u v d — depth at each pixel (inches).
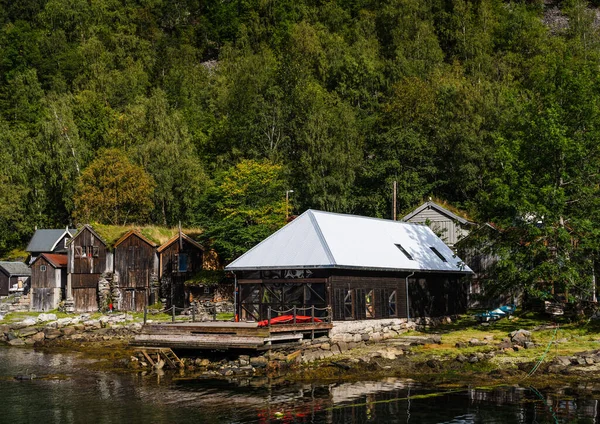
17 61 6195.9
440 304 2009.1
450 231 2522.1
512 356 1401.3
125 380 1366.9
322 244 1656.0
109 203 3627.0
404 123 4052.7
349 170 3703.3
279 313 1688.0
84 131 4424.2
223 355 1542.8
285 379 1296.8
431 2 6899.6
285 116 4244.6
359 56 5423.2
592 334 1583.4
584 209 1678.2
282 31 7150.6
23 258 3873.0
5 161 4067.4
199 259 2785.4
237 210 2647.6
